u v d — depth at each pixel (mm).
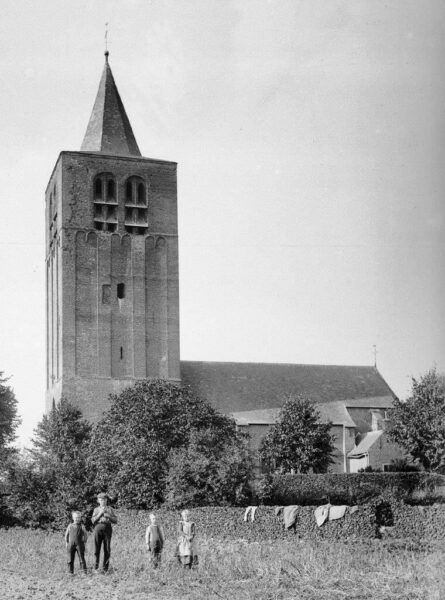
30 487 53719
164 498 52219
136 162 84000
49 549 39625
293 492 64438
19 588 27641
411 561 30938
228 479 51406
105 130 85625
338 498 64750
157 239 83812
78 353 79438
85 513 52781
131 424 59062
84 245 81312
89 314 80438
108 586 27562
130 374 80750
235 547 36938
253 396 89312
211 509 44406
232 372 91625
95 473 54406
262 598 24500
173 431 59062
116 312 81375
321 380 93750
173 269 83938
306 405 75500
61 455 57406
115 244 82375
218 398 88000
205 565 30719
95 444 59594
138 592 26281
